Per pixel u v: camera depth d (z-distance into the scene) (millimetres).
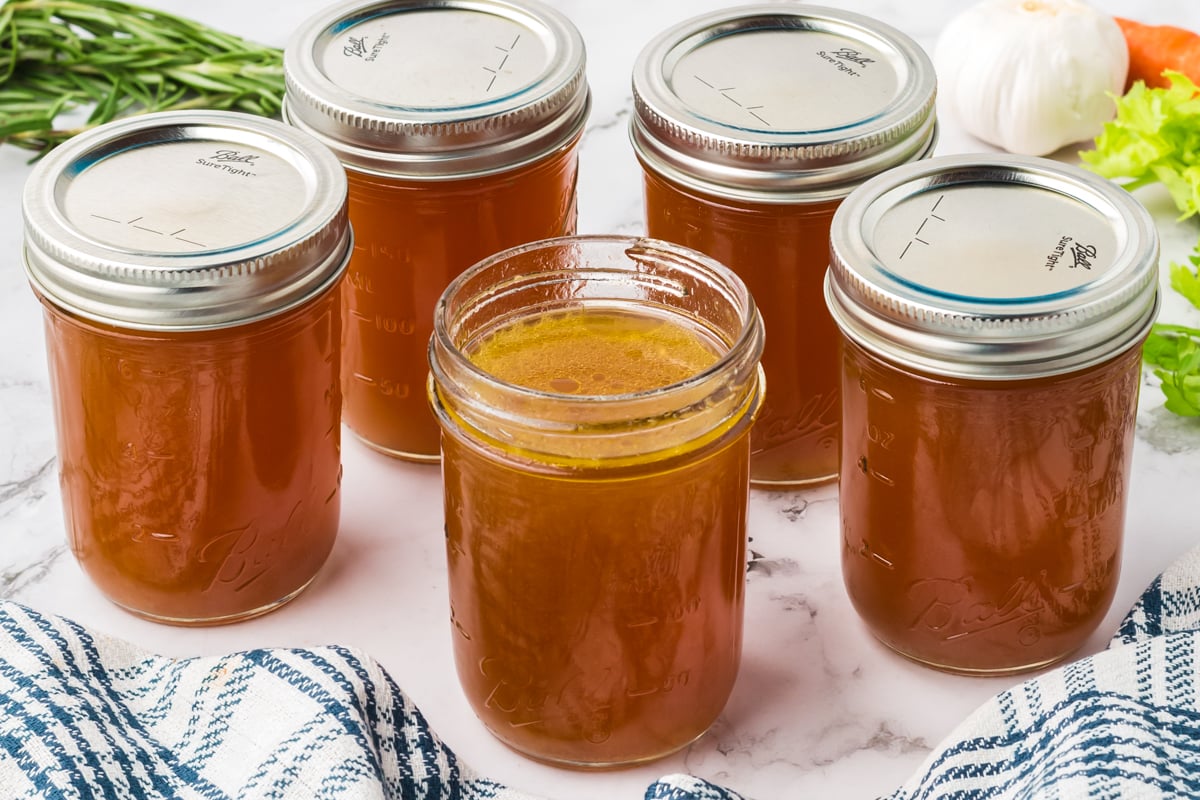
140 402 671
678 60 744
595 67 922
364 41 751
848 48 750
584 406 622
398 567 727
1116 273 645
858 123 702
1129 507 733
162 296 654
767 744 676
